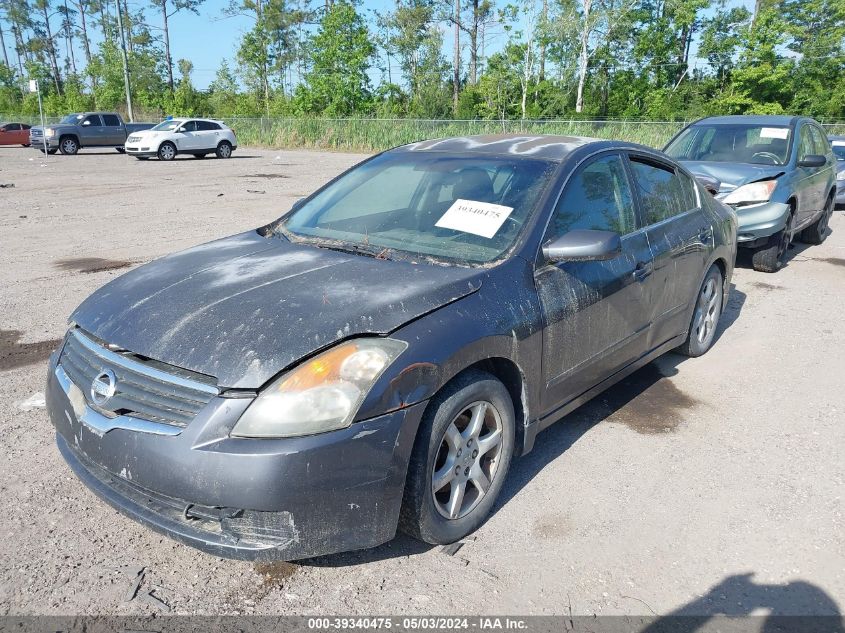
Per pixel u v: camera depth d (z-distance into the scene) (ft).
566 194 11.68
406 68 204.33
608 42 169.48
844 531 10.08
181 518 8.29
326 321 8.47
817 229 31.68
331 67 146.20
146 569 9.02
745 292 23.58
